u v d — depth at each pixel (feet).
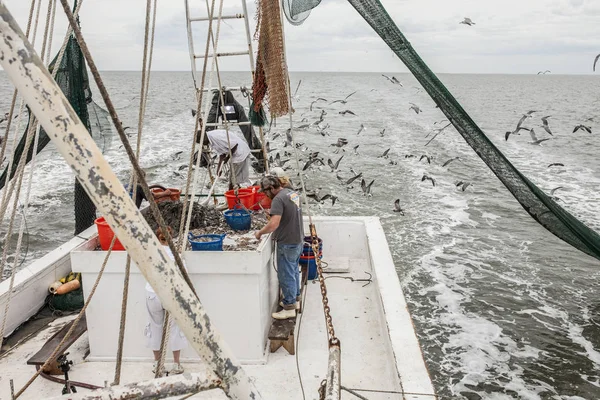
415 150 118.93
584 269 51.39
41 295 22.50
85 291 18.25
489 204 74.13
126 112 187.42
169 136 127.13
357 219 28.63
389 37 12.14
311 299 23.61
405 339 17.07
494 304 43.75
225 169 26.73
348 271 26.50
